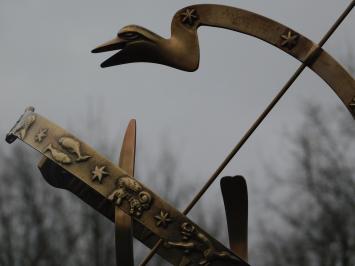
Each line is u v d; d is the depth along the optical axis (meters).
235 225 14.05
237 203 14.05
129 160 13.37
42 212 31.36
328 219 29.73
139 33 13.72
